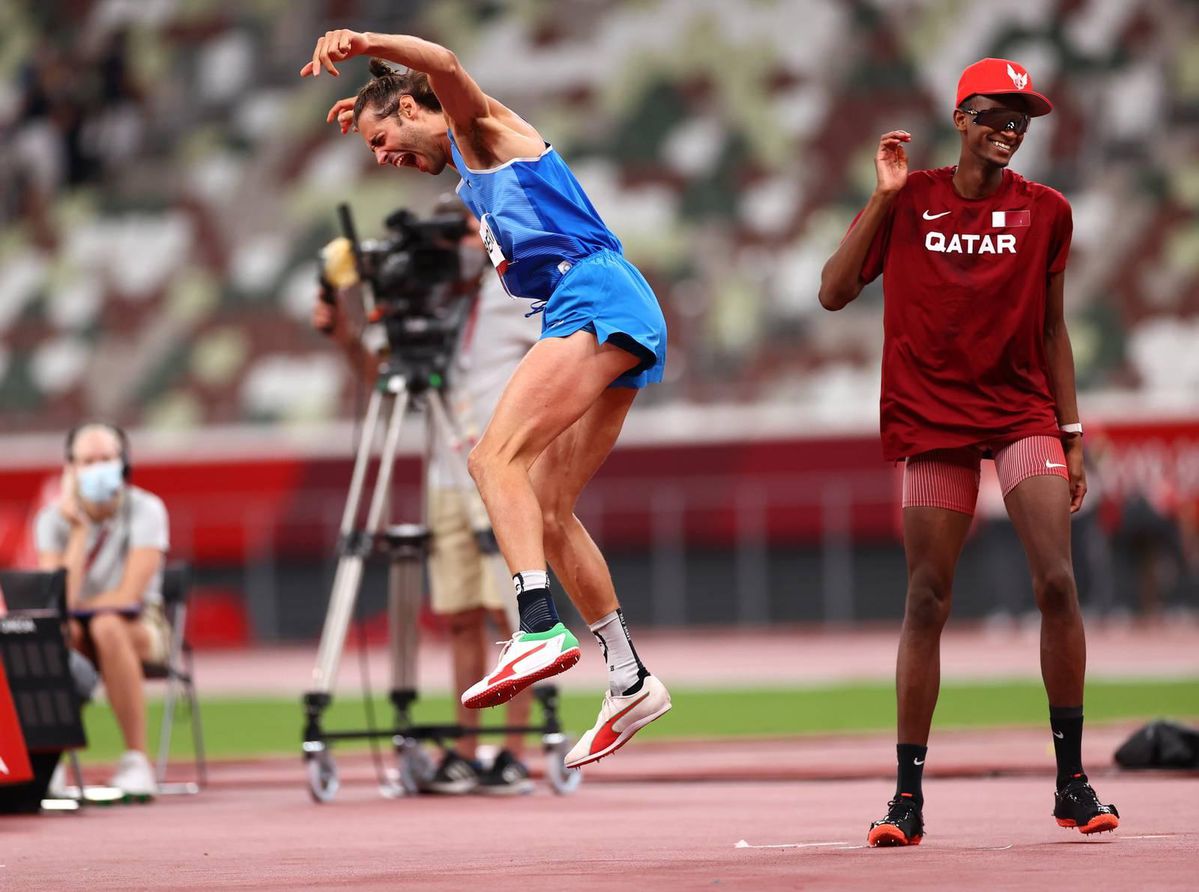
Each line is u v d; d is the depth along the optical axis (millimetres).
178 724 34906
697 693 39750
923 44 90000
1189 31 87500
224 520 70938
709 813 16844
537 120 91375
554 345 12594
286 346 83812
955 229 13258
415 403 21828
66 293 89375
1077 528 63500
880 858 12031
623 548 69812
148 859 13438
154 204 93125
